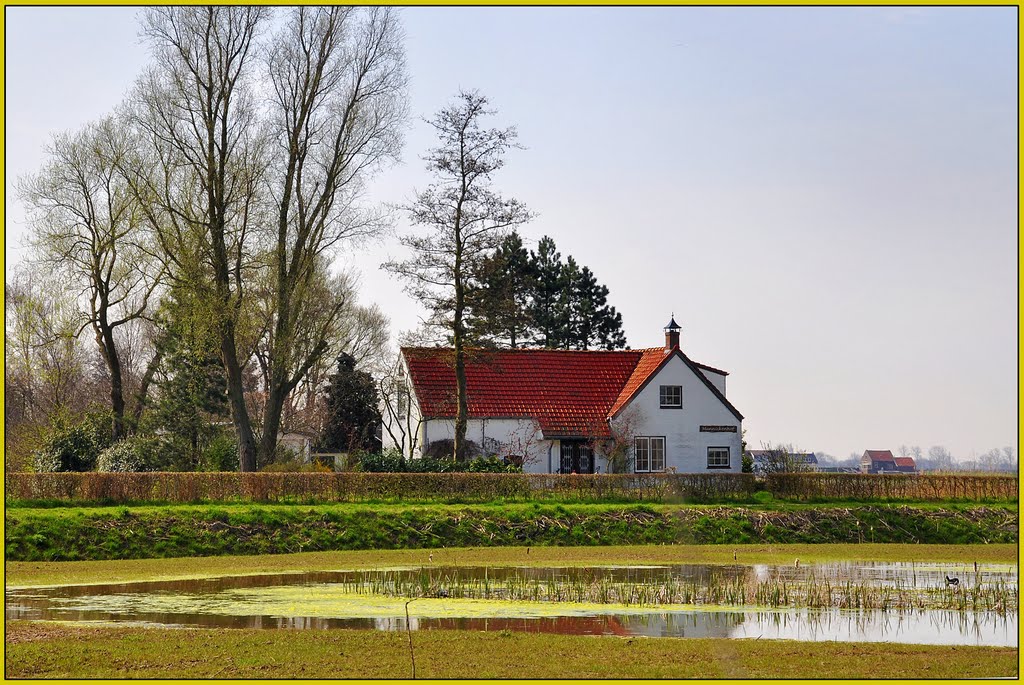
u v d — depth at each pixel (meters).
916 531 76.44
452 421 102.31
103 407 103.00
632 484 82.81
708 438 106.06
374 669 32.97
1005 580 54.25
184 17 88.69
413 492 79.31
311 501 77.12
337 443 129.88
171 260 93.19
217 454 97.00
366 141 95.06
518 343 148.50
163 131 90.19
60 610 44.56
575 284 154.62
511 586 50.91
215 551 65.44
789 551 68.44
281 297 94.06
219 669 32.94
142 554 63.84
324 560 62.59
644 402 104.88
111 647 35.91
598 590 49.69
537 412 105.00
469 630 39.69
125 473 74.06
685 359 106.19
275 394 96.94
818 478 86.00
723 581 53.22
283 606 45.44
